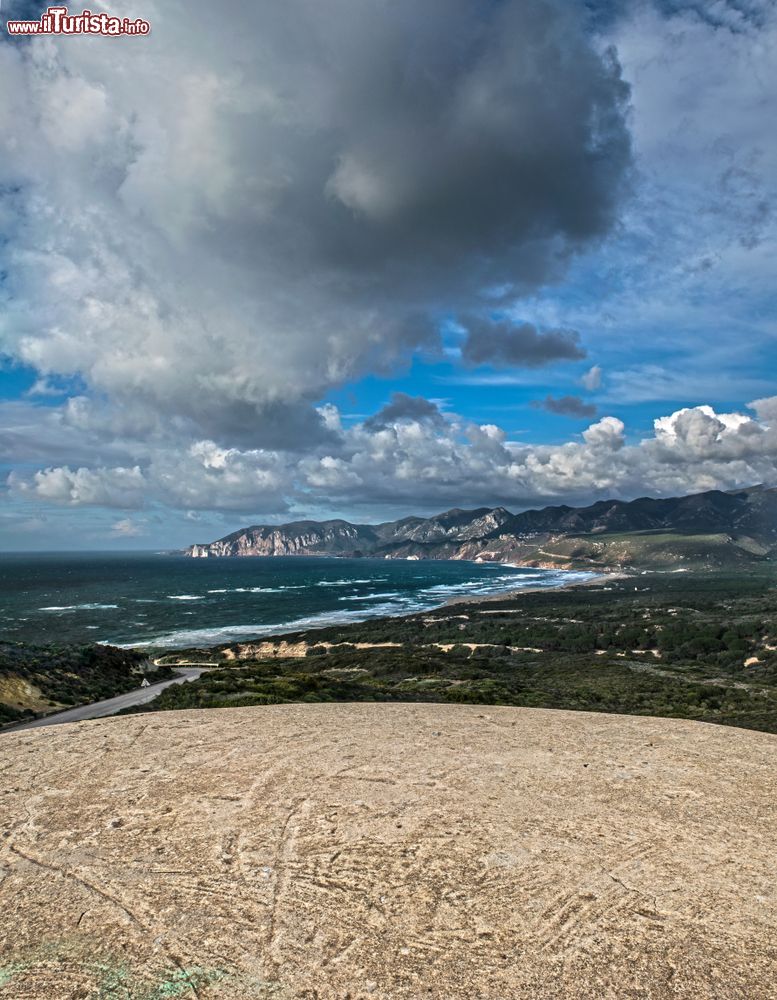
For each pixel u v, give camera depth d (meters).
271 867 4.39
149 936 3.66
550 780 6.07
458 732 7.95
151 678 42.25
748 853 4.59
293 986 3.23
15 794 5.89
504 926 3.70
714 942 3.56
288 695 24.06
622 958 3.42
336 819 5.16
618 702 29.06
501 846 4.66
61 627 81.06
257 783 6.02
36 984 3.27
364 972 3.33
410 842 4.73
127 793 5.83
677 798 5.62
